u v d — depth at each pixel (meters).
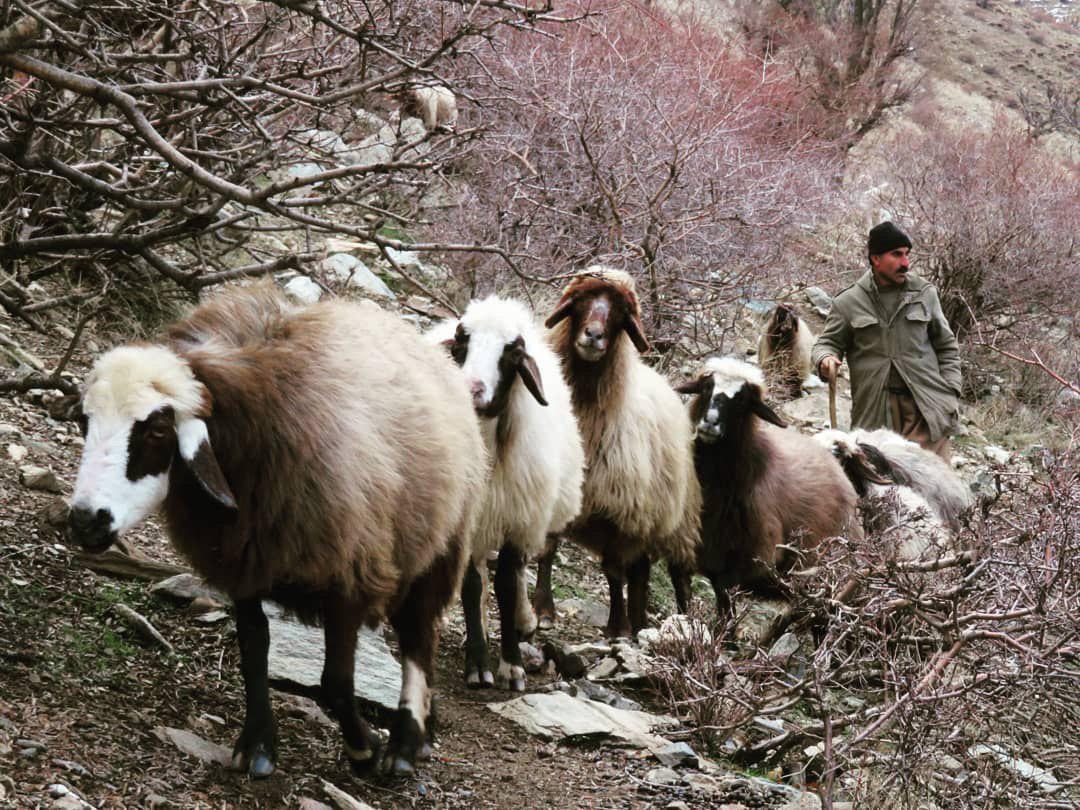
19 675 3.94
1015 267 13.22
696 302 9.52
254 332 3.71
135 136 4.56
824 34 18.70
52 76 3.33
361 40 4.08
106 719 3.85
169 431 3.32
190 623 4.85
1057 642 4.52
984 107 31.84
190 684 4.39
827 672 4.92
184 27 4.56
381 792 4.03
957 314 13.34
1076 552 4.43
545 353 5.88
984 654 4.73
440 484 4.05
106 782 3.44
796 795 4.68
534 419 5.43
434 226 9.08
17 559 4.75
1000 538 4.83
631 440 6.39
